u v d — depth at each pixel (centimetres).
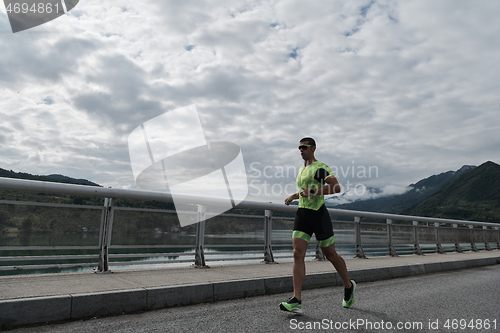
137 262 524
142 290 371
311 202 394
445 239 1305
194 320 337
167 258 592
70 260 467
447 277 730
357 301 449
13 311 295
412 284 617
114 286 380
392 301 455
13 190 413
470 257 1065
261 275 511
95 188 478
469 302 464
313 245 813
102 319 329
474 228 1491
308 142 412
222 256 643
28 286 361
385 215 1020
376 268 675
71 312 323
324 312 382
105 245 496
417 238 1162
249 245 683
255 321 338
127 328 304
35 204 441
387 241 1038
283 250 744
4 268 414
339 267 406
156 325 316
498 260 1099
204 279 456
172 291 393
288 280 514
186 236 587
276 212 742
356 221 945
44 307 310
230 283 448
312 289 535
